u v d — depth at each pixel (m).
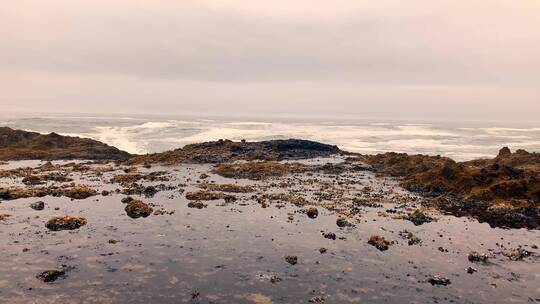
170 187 38.41
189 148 60.56
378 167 50.31
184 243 24.25
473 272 21.14
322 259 22.44
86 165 51.53
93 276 19.70
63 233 25.38
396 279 20.25
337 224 28.22
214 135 107.06
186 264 21.38
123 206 31.67
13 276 19.41
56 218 26.73
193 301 17.67
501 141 110.44
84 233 25.48
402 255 23.22
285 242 24.78
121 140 93.19
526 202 32.19
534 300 18.47
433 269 21.48
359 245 24.58
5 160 55.47
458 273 21.03
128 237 24.98
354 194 37.00
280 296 18.33
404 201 34.75
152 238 24.92
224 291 18.66
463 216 30.64
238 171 46.25
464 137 121.88
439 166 44.97
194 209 31.30
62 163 53.78
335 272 20.89
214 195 34.94
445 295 18.77
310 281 19.84
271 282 19.62
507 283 20.03
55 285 18.70
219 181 42.00
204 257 22.31
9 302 17.09
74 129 117.94
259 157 55.81
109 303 17.30
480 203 33.25
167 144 87.81
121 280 19.39
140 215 29.28
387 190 38.75
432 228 27.83
